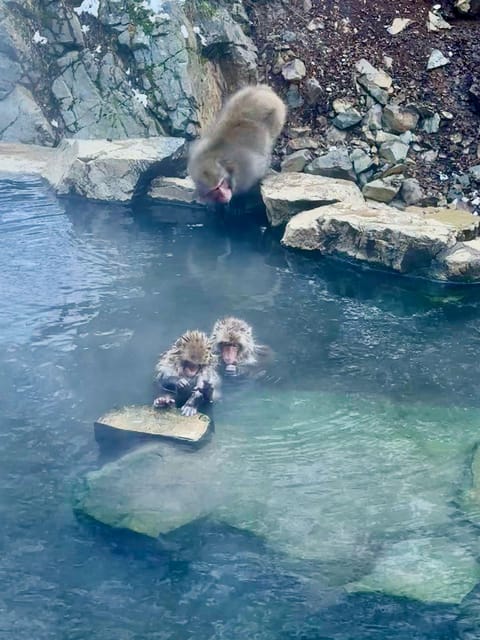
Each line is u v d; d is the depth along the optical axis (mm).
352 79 6477
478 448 4047
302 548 3604
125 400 4195
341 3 6844
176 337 4629
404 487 3848
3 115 6602
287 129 6395
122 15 6441
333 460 3969
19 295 4922
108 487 3793
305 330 4801
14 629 3350
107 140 6328
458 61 6527
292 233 5578
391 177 6000
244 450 3996
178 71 6383
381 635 3367
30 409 4133
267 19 6828
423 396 4352
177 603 3426
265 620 3395
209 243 5633
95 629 3357
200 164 5781
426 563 3570
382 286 5262
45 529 3633
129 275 5188
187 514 3707
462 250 5363
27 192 6125
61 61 6535
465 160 6094
